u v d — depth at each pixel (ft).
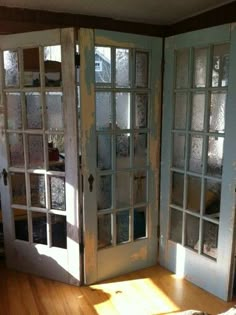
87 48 7.43
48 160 8.21
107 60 7.84
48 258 8.67
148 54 8.41
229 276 7.64
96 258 8.54
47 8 7.80
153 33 9.18
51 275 8.74
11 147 8.57
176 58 8.29
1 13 7.63
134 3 7.42
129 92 8.28
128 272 9.16
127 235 9.11
